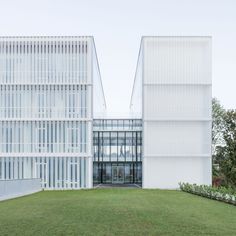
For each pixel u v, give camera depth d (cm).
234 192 2636
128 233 1400
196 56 4881
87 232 1413
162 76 4862
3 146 4772
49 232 1412
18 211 2061
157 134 4825
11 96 4806
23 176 4738
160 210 2117
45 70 4816
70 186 4731
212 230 1486
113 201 2659
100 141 5391
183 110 4850
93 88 5009
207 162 4822
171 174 4806
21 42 4822
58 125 4784
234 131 4341
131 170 5412
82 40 4825
